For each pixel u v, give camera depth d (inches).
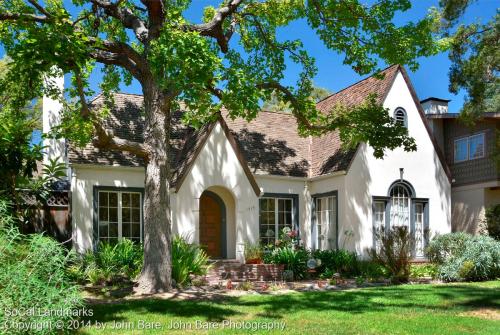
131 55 538.3
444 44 629.3
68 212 644.7
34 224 624.4
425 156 813.9
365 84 863.7
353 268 681.0
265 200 775.7
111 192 681.6
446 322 347.6
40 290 226.2
